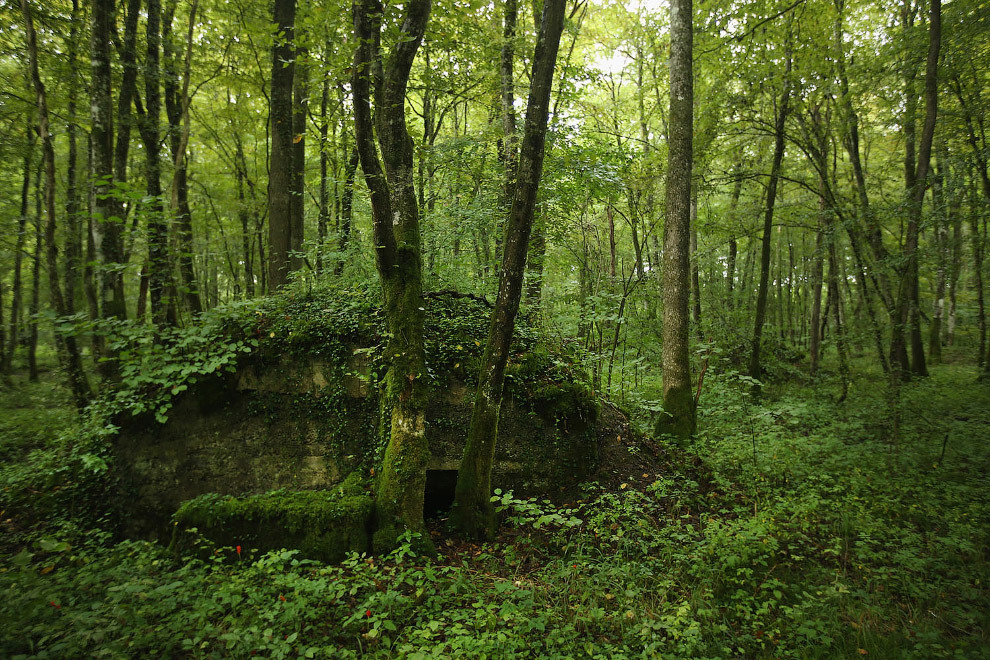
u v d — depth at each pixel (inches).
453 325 277.6
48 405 429.4
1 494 245.3
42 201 570.9
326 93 342.0
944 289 728.3
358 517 202.8
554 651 142.1
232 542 202.2
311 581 166.6
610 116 647.1
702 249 604.7
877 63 426.6
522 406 268.1
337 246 361.7
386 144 223.1
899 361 339.3
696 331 586.2
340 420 252.1
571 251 421.4
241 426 251.4
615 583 181.6
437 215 377.4
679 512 252.8
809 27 445.1
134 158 532.1
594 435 274.8
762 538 213.6
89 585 165.0
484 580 188.9
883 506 246.1
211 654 131.1
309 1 202.4
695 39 454.6
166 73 376.8
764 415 324.2
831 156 669.3
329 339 255.8
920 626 162.7
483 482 226.4
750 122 499.8
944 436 332.5
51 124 415.2
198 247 703.1
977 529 218.1
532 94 213.5
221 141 650.8
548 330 331.9
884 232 556.7
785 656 149.7
